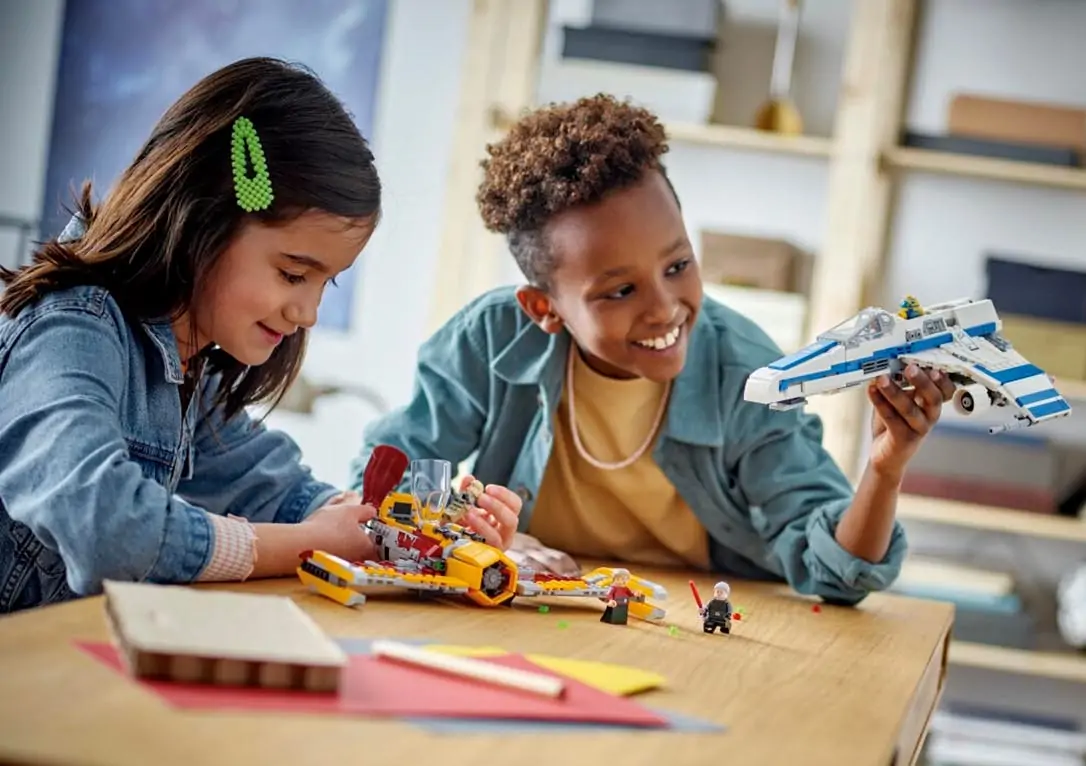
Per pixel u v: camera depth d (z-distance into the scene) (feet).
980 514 8.99
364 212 3.95
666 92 9.27
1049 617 9.55
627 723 2.47
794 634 3.93
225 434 4.60
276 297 3.93
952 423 9.31
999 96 9.64
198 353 4.29
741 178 9.81
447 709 2.36
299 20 10.39
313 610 3.30
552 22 10.00
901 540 4.73
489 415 5.38
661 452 5.12
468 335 5.37
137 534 3.32
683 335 4.79
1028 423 3.91
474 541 3.86
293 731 2.12
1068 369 8.99
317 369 10.25
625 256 4.58
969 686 9.59
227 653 2.32
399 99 10.20
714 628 3.79
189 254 3.86
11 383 3.65
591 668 2.91
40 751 1.89
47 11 10.73
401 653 2.68
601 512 5.40
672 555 5.47
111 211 4.00
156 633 2.37
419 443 5.39
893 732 2.73
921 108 9.71
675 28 9.20
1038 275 9.09
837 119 9.61
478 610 3.64
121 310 3.89
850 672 3.40
